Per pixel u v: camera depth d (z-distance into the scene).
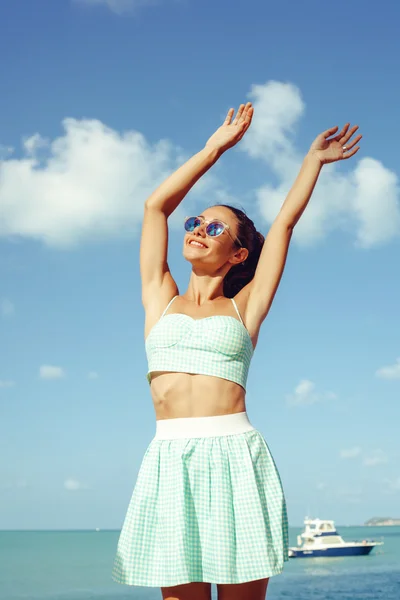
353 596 28.73
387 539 133.00
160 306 3.18
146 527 2.84
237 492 2.79
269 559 2.71
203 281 3.27
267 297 3.20
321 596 28.78
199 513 2.77
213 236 3.24
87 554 67.62
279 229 3.29
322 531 50.47
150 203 3.32
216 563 2.68
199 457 2.81
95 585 34.41
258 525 2.74
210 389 2.89
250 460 2.83
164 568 2.75
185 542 2.71
